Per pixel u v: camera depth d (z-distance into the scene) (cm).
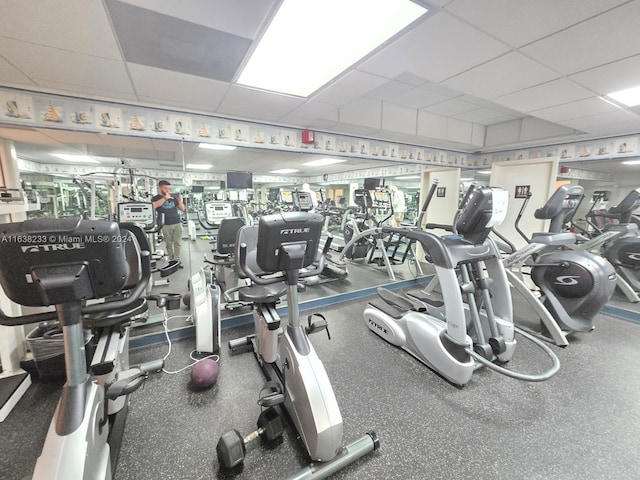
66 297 89
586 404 178
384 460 139
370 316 272
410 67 203
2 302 182
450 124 421
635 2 134
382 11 140
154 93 244
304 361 138
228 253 299
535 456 142
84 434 94
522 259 259
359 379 203
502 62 195
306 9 137
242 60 187
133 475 131
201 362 194
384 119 359
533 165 416
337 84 228
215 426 160
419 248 530
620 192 372
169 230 317
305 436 133
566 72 210
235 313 292
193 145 301
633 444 149
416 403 179
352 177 520
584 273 244
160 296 174
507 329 220
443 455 142
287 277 141
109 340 146
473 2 135
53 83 222
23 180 229
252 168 403
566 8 140
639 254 332
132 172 282
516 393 188
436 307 254
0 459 138
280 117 316
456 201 459
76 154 254
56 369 191
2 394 169
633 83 226
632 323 297
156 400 179
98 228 86
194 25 148
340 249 538
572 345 251
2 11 133
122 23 145
